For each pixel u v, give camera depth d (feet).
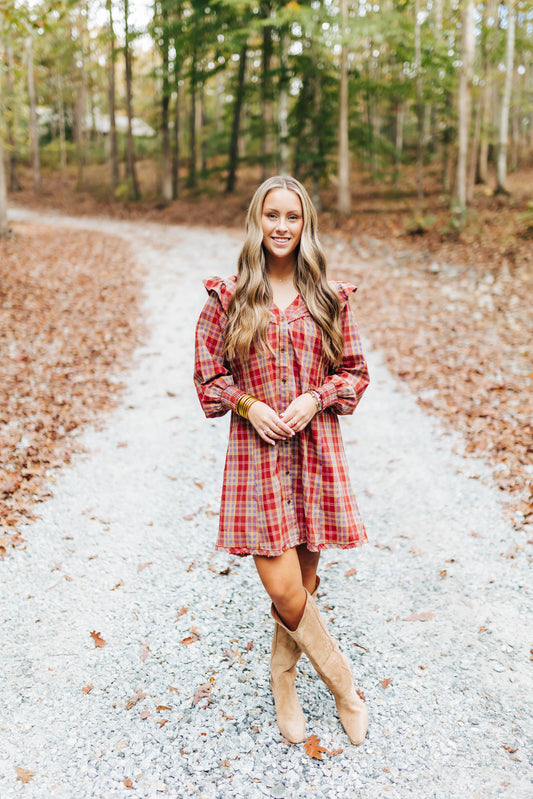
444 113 71.15
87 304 32.14
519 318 28.99
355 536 6.93
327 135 66.13
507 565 11.10
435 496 13.84
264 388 6.77
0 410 18.28
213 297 7.07
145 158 125.39
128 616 9.92
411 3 58.39
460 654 8.93
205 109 126.72
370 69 81.00
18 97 68.28
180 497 14.05
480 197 67.05
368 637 9.35
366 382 7.20
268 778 6.92
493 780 6.84
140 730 7.63
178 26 67.41
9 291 32.58
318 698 8.18
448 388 20.98
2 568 11.12
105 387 21.31
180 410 19.58
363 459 16.01
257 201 6.73
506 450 15.74
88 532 12.47
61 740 7.47
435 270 41.73
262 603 10.27
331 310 6.91
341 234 57.41
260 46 70.85
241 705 8.04
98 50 100.99
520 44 70.54
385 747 7.34
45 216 82.43
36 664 8.80
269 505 6.71
